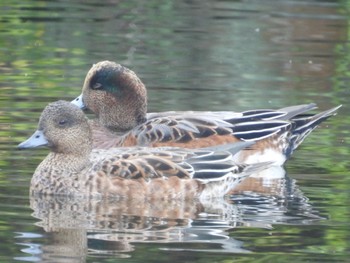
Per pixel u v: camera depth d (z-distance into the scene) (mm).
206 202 13109
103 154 13617
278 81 19000
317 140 15797
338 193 13305
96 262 10469
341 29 22797
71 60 19969
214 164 13359
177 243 11156
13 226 11672
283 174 14281
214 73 19359
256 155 15086
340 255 10852
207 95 17844
